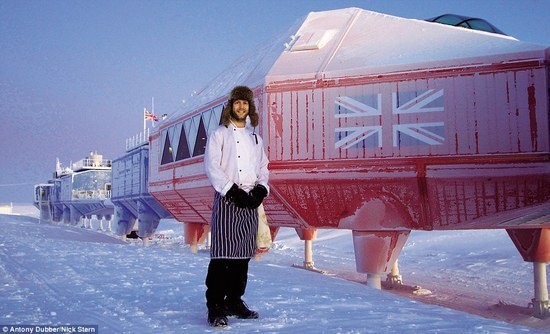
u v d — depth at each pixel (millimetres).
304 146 11242
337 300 4848
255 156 4262
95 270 7723
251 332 3346
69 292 5496
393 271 15781
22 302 4844
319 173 11047
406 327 3461
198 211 16922
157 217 28422
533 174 9445
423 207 10594
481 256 21312
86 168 55125
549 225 11008
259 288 5723
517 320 11000
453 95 10070
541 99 9477
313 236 19688
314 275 8086
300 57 12359
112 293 5367
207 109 14570
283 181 11414
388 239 11055
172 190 16812
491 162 9719
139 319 3904
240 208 3949
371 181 10633
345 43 12406
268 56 13570
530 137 9516
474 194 10078
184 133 16219
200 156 14820
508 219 10312
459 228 11203
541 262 11344
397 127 10438
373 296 5523
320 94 11188
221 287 3787
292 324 3627
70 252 11109
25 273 7410
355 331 3311
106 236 38781
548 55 9445
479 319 3906
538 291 11352
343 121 10930
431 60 10344
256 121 4344
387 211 10914
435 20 13133
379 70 10688
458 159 9930
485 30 12648
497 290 15008
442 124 10102
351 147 10805
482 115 9844
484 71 9898
